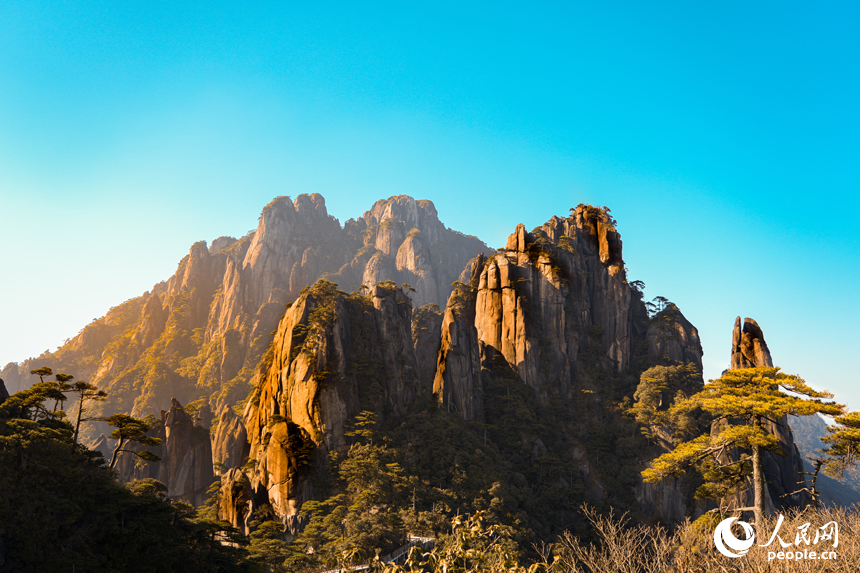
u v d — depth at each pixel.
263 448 114.50
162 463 145.38
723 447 40.09
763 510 36.72
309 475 107.12
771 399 38.22
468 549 17.44
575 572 20.98
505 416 140.38
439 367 141.00
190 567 65.12
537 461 130.38
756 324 143.12
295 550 80.62
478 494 104.69
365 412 115.69
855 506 27.16
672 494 125.69
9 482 57.25
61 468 62.41
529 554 95.69
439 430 119.94
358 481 100.19
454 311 147.38
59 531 58.56
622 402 153.38
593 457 140.50
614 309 175.38
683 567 21.70
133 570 60.38
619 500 128.00
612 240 185.38
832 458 36.28
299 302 131.25
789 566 20.20
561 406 150.25
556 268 166.88
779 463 122.06
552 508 120.50
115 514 64.88
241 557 71.88
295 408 116.25
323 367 119.00
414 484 101.38
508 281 164.50
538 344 157.25
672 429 137.88
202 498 147.50
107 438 195.12
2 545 53.84
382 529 81.50
